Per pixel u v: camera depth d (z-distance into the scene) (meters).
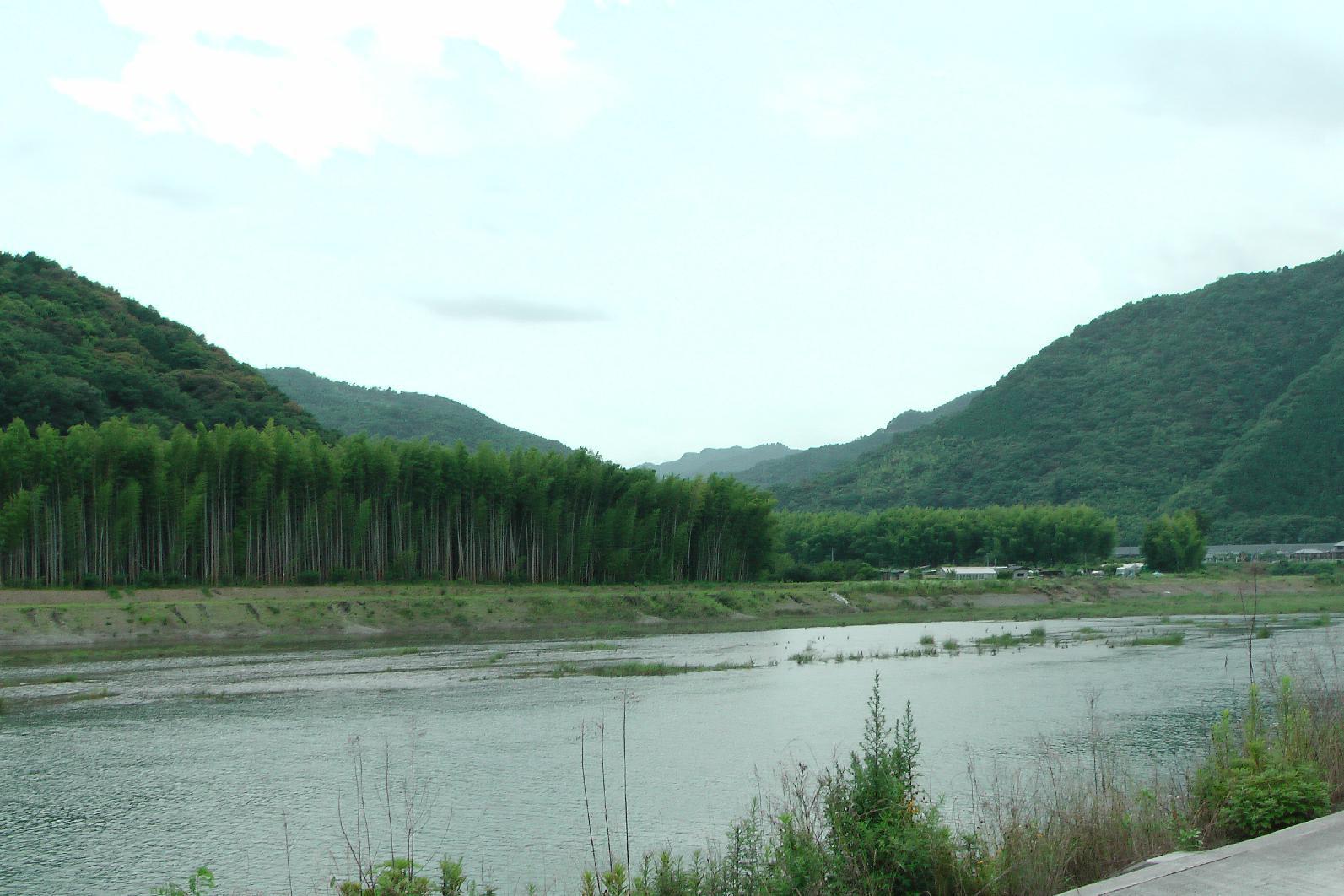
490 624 99.19
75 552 98.31
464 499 125.06
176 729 43.56
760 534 148.88
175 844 27.61
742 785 32.41
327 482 113.88
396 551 117.31
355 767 36.06
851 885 13.79
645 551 135.50
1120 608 123.00
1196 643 75.94
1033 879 14.10
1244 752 18.53
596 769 35.06
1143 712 45.03
